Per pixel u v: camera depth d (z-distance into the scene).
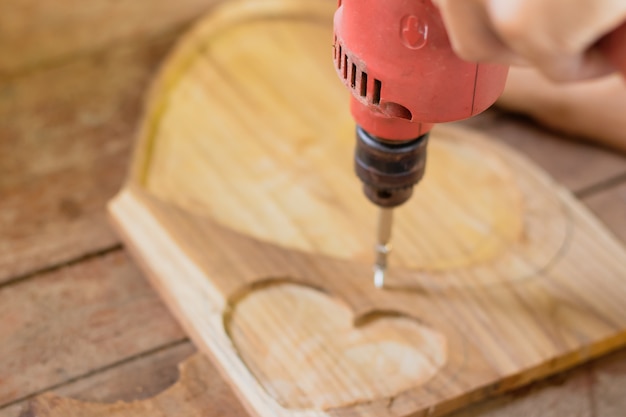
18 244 1.08
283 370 0.98
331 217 1.09
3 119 1.19
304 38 1.25
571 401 0.99
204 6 1.31
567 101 1.15
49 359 1.00
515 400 0.99
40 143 1.17
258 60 1.23
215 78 1.21
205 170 1.12
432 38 0.83
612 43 0.79
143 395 0.98
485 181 1.12
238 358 0.99
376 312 1.02
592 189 1.13
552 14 0.77
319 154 1.14
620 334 1.01
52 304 1.04
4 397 0.98
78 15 1.29
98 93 1.22
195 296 1.02
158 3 1.31
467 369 0.99
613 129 1.15
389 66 0.84
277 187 1.11
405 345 1.00
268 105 1.18
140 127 1.16
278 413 0.96
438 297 1.03
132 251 1.07
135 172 1.12
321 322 1.02
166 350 1.01
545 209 1.09
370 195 0.96
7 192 1.13
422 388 0.98
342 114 1.18
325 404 0.96
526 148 1.17
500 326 1.01
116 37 1.28
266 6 1.27
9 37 1.26
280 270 1.04
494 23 0.78
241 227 1.08
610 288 1.04
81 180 1.14
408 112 0.86
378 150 0.92
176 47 1.23
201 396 0.98
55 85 1.23
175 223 1.08
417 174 0.94
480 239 1.07
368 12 0.84
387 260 1.05
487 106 0.87
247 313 1.02
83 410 0.97
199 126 1.16
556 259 1.06
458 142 1.15
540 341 1.00
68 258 1.07
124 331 1.02
